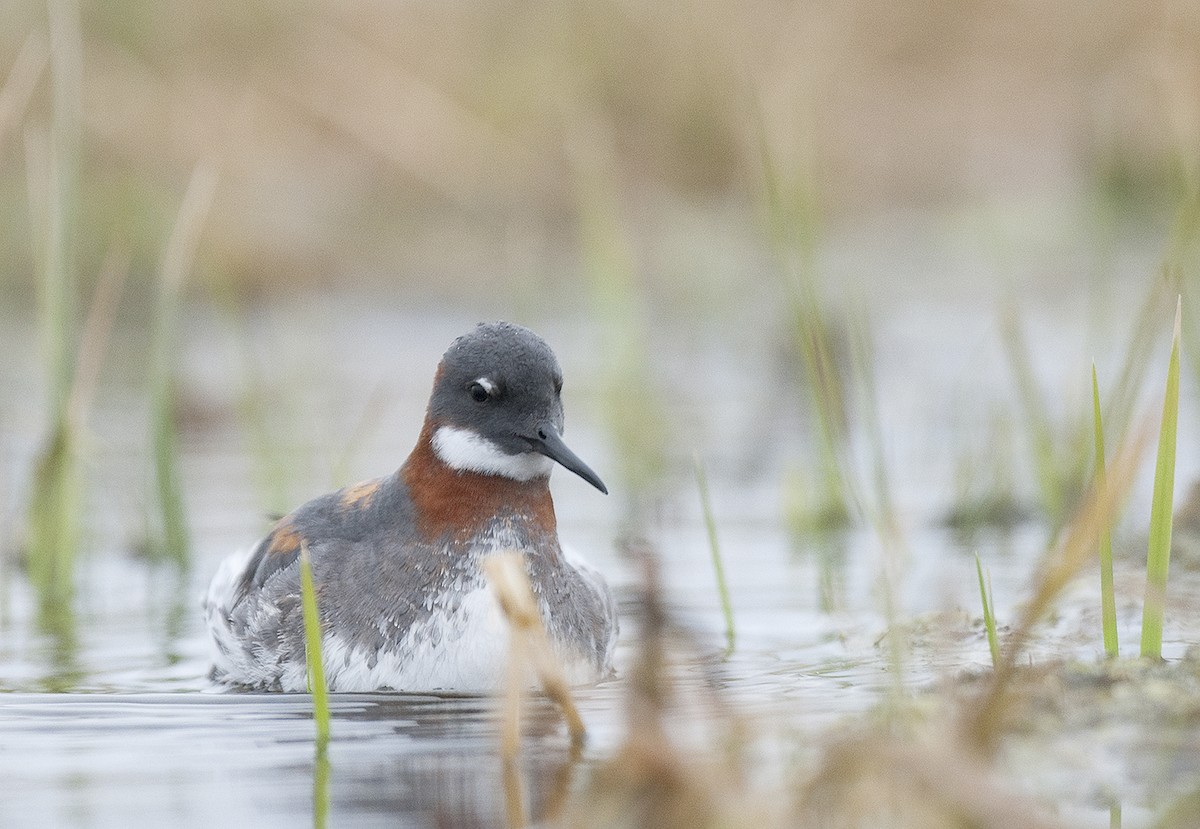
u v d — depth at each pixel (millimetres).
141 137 23828
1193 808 6555
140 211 23375
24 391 18250
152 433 12727
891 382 17875
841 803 6234
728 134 26734
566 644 9312
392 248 24562
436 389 9469
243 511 13938
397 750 7758
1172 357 8203
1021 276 23109
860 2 28516
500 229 25297
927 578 11367
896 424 16312
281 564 9734
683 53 26969
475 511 9250
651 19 26969
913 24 28719
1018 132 28891
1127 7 27641
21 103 12523
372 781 7262
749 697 8383
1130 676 7992
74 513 12047
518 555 8461
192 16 24594
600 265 17172
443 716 8461
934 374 18156
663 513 14031
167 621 11109
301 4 25250
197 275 23188
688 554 12570
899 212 28125
